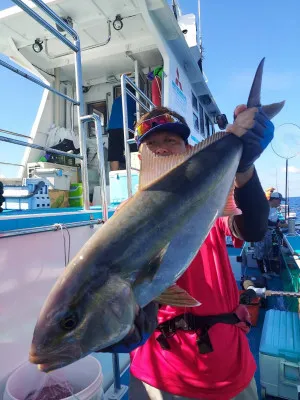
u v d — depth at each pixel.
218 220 1.77
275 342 2.72
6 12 4.87
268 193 6.85
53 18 2.44
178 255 1.34
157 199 1.35
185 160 1.48
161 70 5.60
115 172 5.23
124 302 1.17
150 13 4.88
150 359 1.64
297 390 2.46
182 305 1.28
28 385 2.01
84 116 2.85
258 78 1.65
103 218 2.87
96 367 2.12
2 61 2.04
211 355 1.50
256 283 4.99
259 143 1.56
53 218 2.44
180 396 1.52
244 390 1.58
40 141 6.46
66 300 1.13
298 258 4.09
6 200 4.06
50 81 6.77
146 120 1.88
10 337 1.97
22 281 2.08
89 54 6.26
